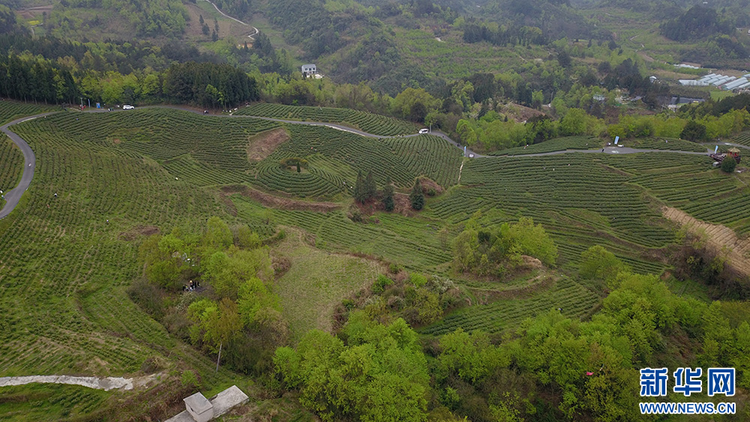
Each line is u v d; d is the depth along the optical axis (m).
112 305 73.25
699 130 172.25
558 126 192.38
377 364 57.72
